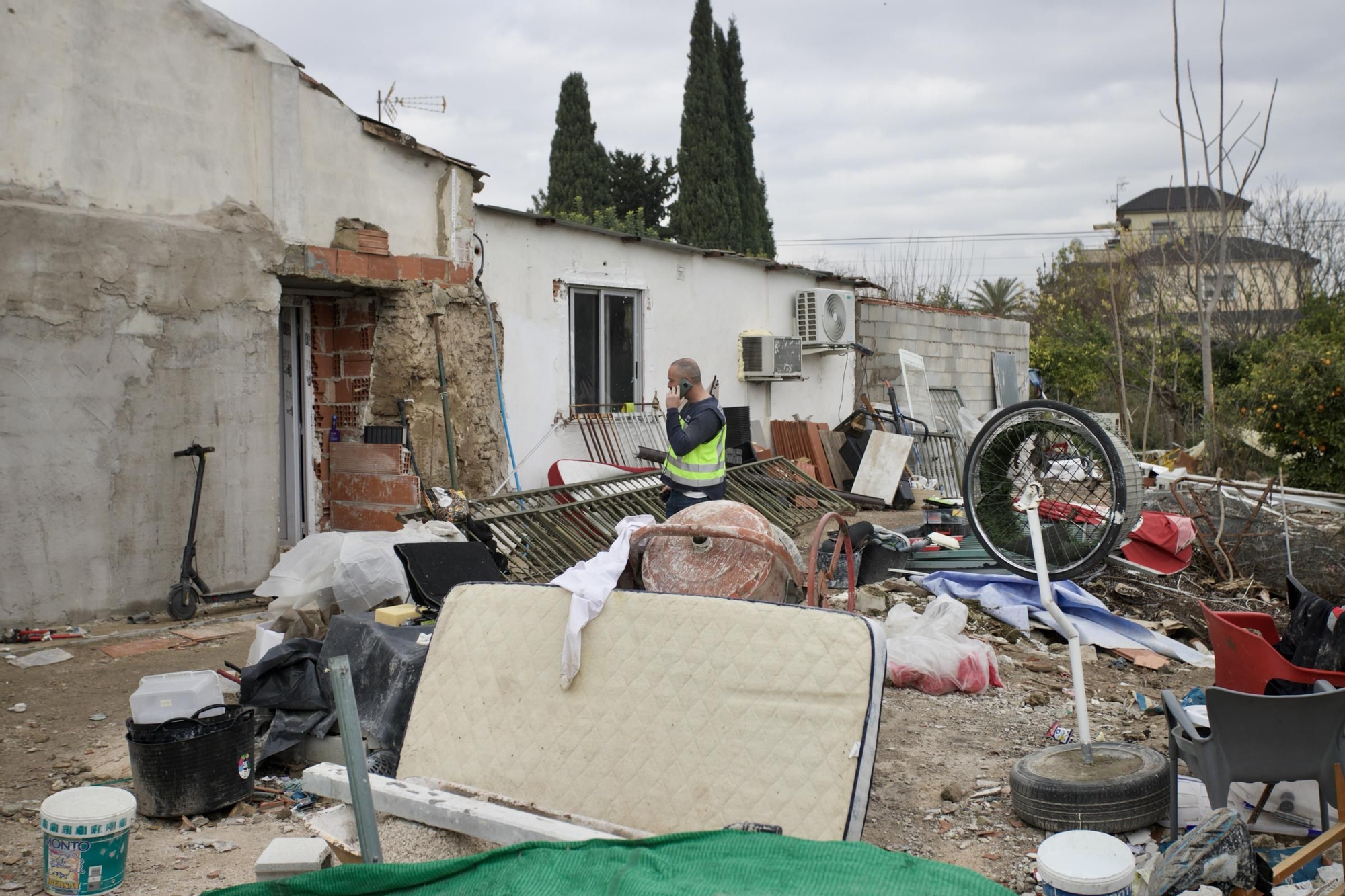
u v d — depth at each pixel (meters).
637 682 3.54
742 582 4.39
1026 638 7.28
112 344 7.29
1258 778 3.60
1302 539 8.48
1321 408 14.14
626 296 11.99
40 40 6.90
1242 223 24.80
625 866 2.71
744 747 3.32
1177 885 3.04
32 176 6.89
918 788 4.77
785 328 14.76
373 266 8.89
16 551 6.87
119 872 3.71
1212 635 4.92
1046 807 4.20
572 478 10.49
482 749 3.70
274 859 3.45
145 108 7.46
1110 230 33.22
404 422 9.09
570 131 28.16
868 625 3.35
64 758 4.95
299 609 6.52
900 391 16.97
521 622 3.85
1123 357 25.12
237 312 7.98
